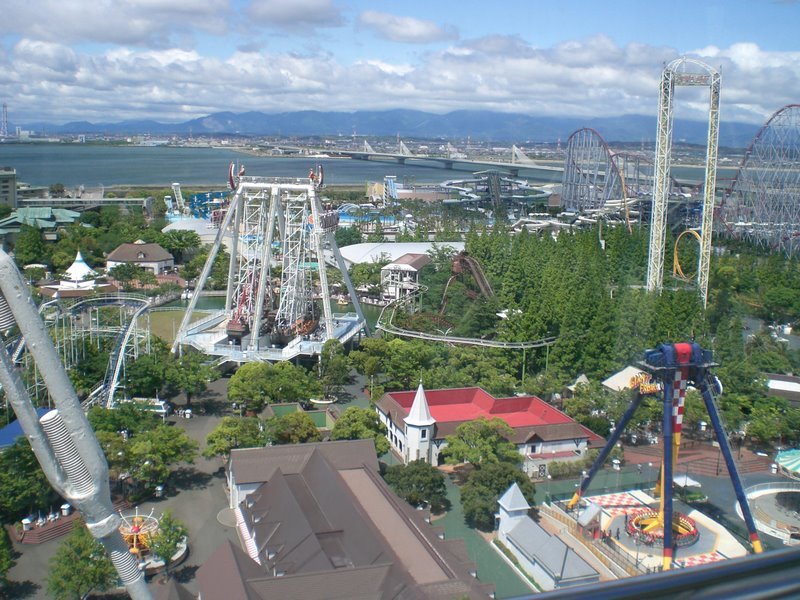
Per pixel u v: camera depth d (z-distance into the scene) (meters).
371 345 141.12
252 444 100.75
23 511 89.69
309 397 130.00
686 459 111.69
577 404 123.19
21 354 120.06
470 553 83.62
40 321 36.62
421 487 93.62
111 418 107.31
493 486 91.19
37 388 110.06
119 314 161.62
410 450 109.44
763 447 118.56
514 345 143.38
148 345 138.88
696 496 97.38
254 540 78.94
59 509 90.62
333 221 170.50
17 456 86.81
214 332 166.38
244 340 159.38
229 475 98.12
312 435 106.12
